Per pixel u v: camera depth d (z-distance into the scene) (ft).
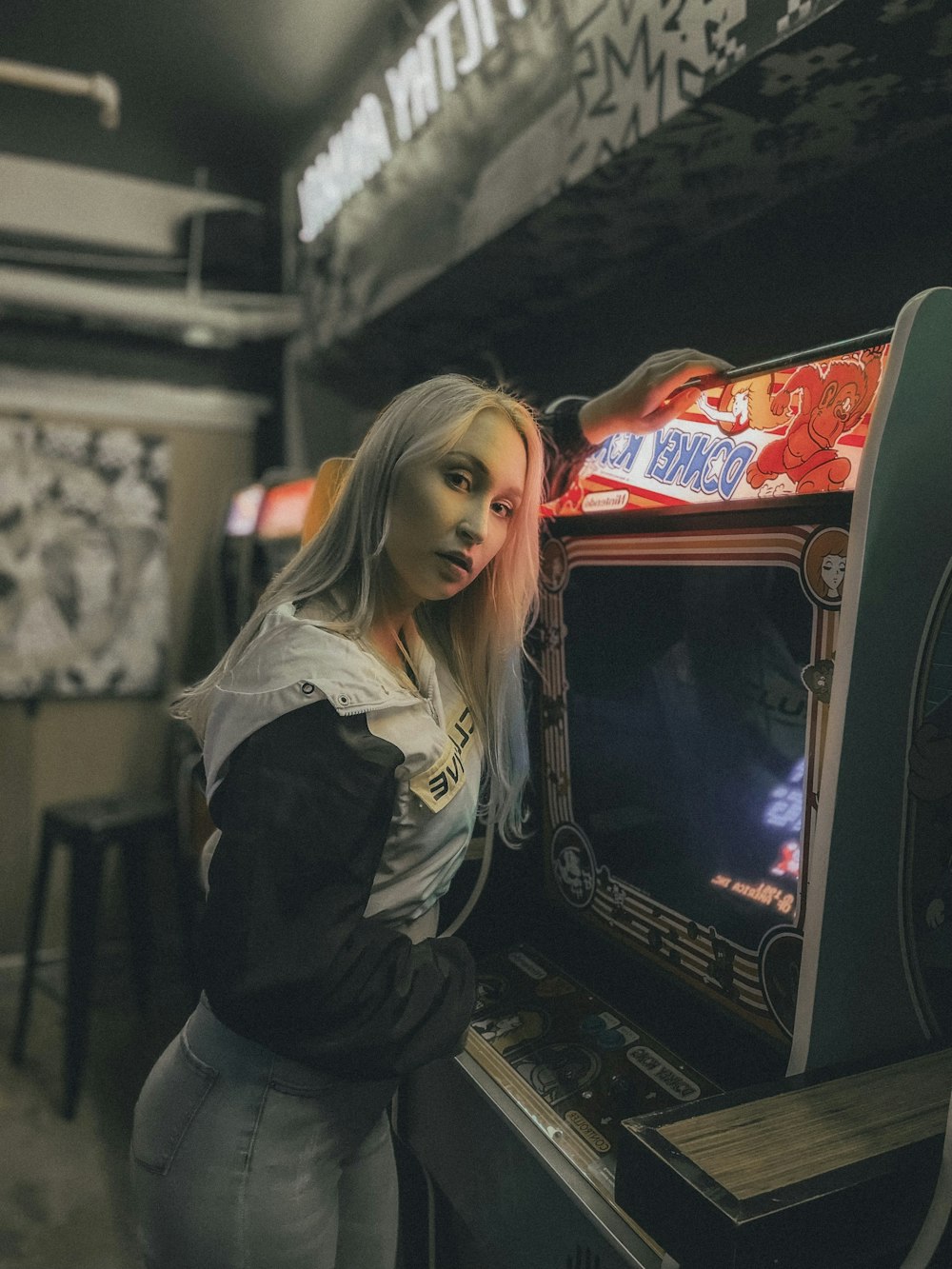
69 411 11.22
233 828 2.31
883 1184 2.28
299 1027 2.35
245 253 11.30
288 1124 2.76
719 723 3.33
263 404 12.22
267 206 11.96
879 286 4.73
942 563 2.77
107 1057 9.07
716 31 4.15
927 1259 2.31
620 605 3.79
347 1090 2.90
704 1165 2.29
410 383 9.91
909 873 2.90
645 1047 3.53
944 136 4.35
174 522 11.93
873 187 4.74
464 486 2.65
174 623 11.97
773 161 4.84
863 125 4.39
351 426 11.01
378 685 2.57
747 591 3.16
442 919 4.42
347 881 2.38
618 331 6.84
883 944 2.89
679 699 3.51
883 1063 2.83
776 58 3.87
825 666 2.87
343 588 2.83
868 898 2.82
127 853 9.67
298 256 10.24
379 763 2.41
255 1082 2.74
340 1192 3.40
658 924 3.67
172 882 11.72
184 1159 2.79
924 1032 3.02
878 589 2.65
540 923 4.42
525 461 2.82
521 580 3.11
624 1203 2.47
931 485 2.69
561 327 7.54
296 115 9.92
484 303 7.43
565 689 4.16
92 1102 8.27
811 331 5.15
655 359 3.64
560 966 4.22
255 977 2.24
